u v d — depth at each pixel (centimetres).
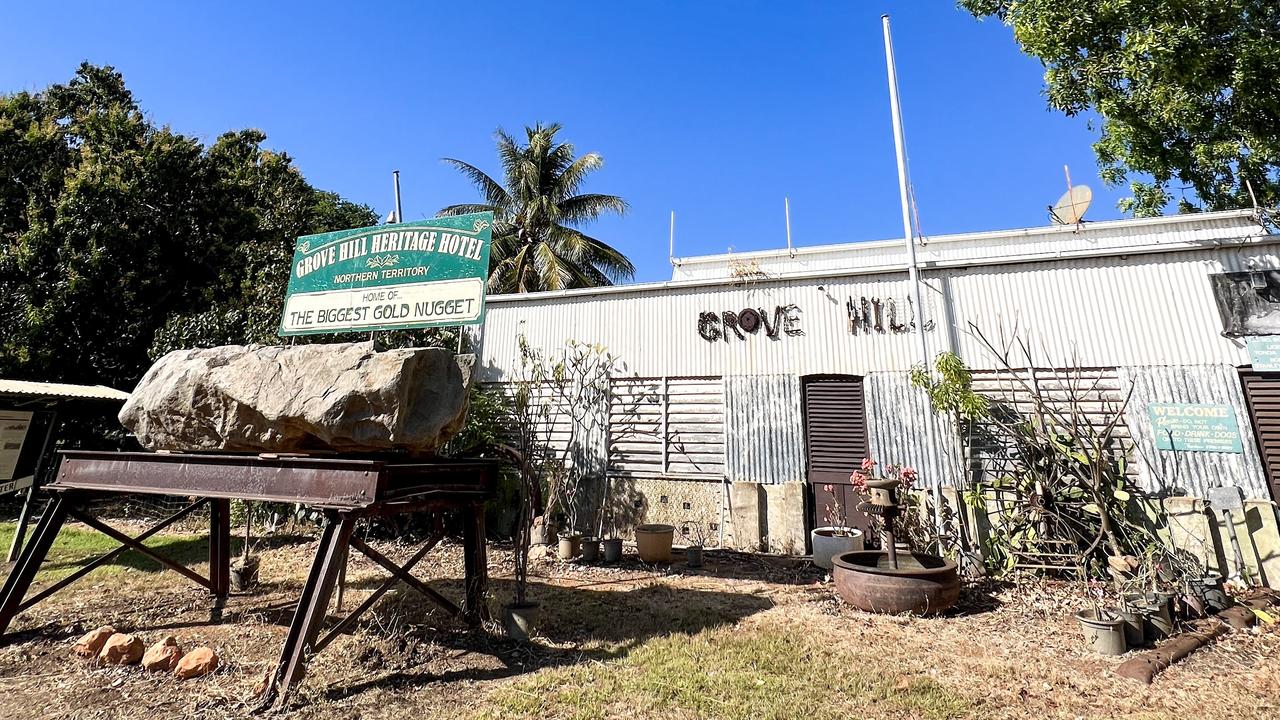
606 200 2361
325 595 394
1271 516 639
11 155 1339
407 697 380
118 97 1683
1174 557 583
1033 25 831
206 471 472
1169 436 726
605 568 772
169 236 1418
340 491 414
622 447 980
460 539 885
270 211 1614
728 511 899
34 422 761
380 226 737
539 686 396
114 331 1309
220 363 479
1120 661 445
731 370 947
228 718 349
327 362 448
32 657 438
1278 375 703
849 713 363
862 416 871
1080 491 676
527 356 1046
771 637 498
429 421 444
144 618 536
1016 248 1245
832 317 910
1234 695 391
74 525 958
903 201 877
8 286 1223
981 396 756
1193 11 714
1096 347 778
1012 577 662
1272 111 783
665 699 379
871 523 808
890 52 920
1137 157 1127
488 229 689
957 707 372
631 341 1012
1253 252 738
